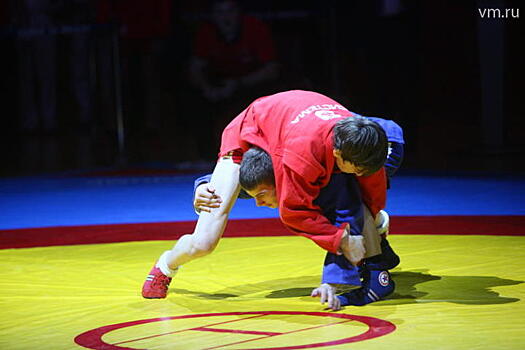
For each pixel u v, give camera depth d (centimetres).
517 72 2641
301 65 2247
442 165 1842
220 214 694
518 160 1869
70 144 2589
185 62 2084
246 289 741
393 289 681
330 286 634
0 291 740
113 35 2109
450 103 2570
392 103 2092
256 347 537
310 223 627
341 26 2139
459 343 532
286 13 2191
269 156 651
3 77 2856
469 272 777
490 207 1250
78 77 2645
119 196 1559
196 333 581
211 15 1967
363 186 652
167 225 1162
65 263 873
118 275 809
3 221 1273
